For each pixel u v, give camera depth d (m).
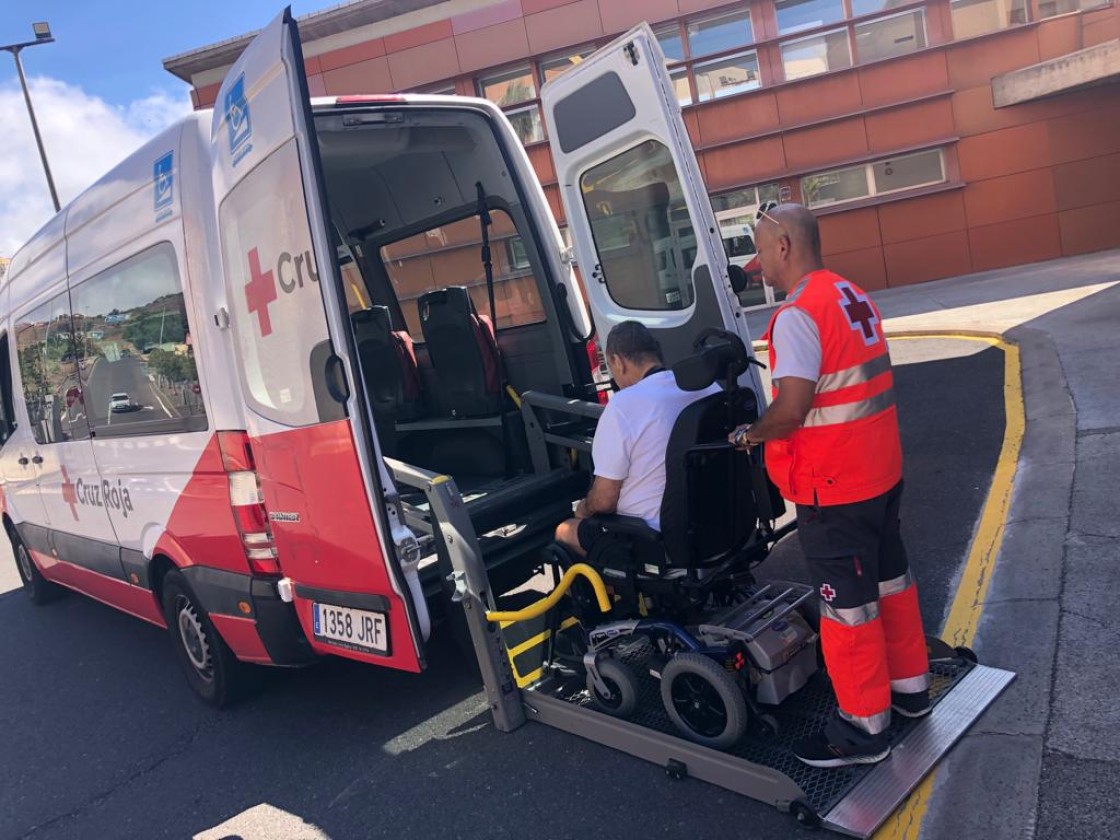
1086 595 3.57
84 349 4.74
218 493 3.79
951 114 15.30
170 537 4.20
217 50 16.45
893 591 2.90
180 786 3.74
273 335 3.34
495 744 3.52
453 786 3.29
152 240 3.94
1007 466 5.25
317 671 4.59
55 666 5.58
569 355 4.89
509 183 4.83
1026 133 15.07
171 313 3.88
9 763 4.28
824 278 2.81
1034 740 2.79
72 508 5.37
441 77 16.66
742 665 3.08
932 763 2.77
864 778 2.76
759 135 15.98
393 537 3.09
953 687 3.14
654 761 3.13
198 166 3.64
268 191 3.21
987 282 13.75
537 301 4.98
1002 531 4.38
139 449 4.33
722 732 3.06
